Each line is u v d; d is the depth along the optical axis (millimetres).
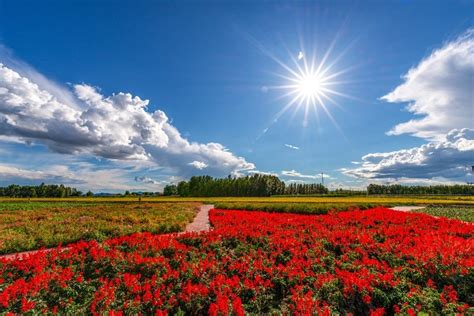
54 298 5977
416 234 11961
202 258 8828
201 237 11406
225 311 4984
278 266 7723
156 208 33000
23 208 37125
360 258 8875
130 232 15438
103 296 5684
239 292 6176
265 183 100688
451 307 5227
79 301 5977
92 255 8602
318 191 126562
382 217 17250
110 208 34281
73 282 6676
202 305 5688
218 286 6164
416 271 7078
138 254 8930
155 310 5422
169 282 6660
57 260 8383
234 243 11031
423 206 39875
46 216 24234
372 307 5637
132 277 6746
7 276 7285
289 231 12430
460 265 6891
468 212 29906
